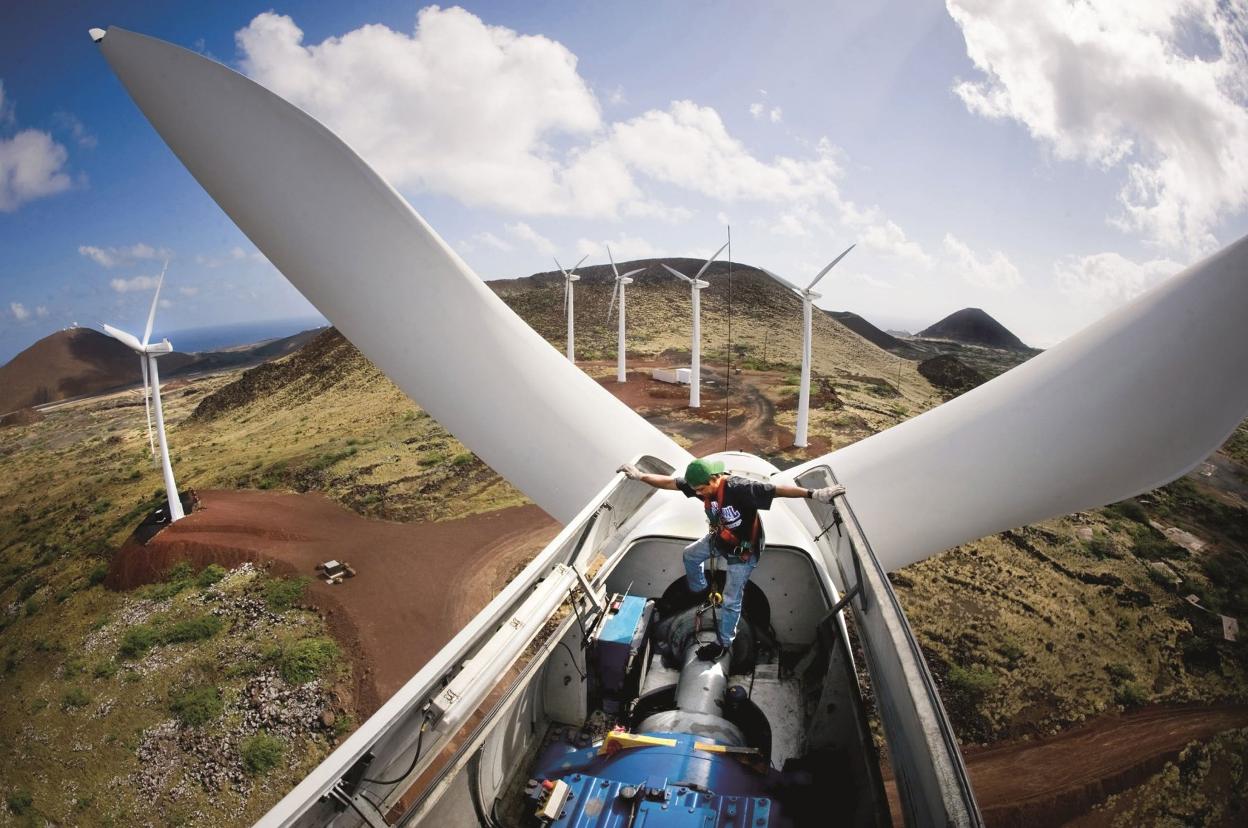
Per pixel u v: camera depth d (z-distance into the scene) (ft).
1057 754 89.40
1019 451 27.45
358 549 144.36
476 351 29.71
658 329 501.15
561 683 16.47
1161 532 166.09
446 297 29.14
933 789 8.78
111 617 136.46
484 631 11.41
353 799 8.77
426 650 108.06
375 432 250.16
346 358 423.23
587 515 17.30
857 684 15.24
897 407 292.81
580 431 30.37
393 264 28.63
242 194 28.45
